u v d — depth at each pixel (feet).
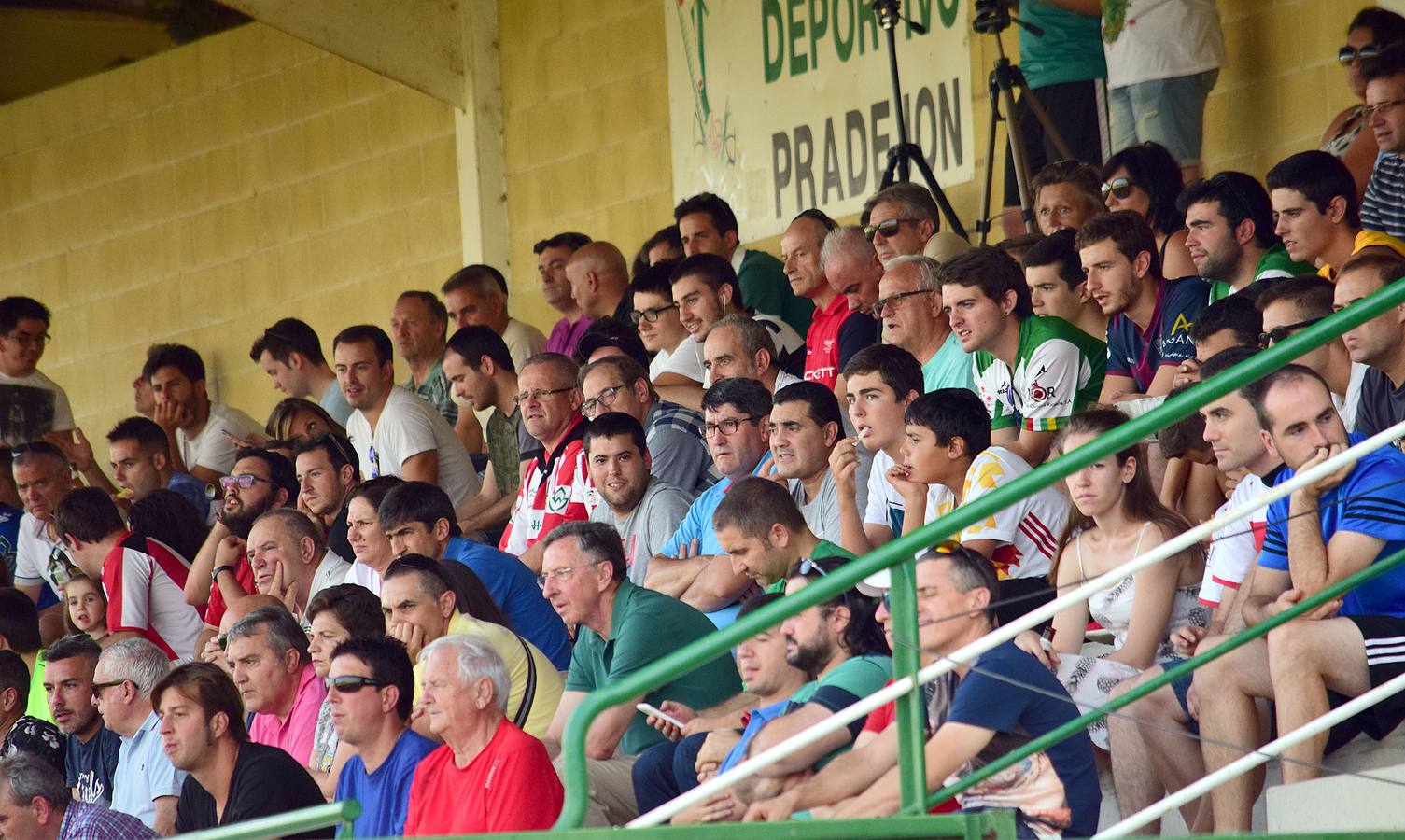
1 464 136.77
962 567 56.54
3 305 143.54
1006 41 117.60
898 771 50.06
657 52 135.85
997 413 86.48
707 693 74.49
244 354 160.56
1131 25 104.12
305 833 74.69
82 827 83.15
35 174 174.91
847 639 61.21
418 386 127.54
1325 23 105.60
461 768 69.21
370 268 151.74
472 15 144.25
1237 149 109.29
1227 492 74.64
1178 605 68.44
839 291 99.50
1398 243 81.97
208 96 162.30
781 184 128.88
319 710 83.41
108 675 87.86
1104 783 68.18
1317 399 59.98
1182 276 92.73
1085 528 70.08
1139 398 83.61
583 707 47.16
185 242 164.25
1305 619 58.65
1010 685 54.13
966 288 85.61
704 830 46.16
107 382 170.09
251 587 104.06
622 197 138.10
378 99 151.12
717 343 95.30
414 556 81.61
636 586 75.97
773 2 128.88
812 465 83.46
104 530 109.50
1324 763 60.44
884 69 123.34
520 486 102.53
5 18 167.94
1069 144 109.19
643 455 89.81
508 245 144.36
